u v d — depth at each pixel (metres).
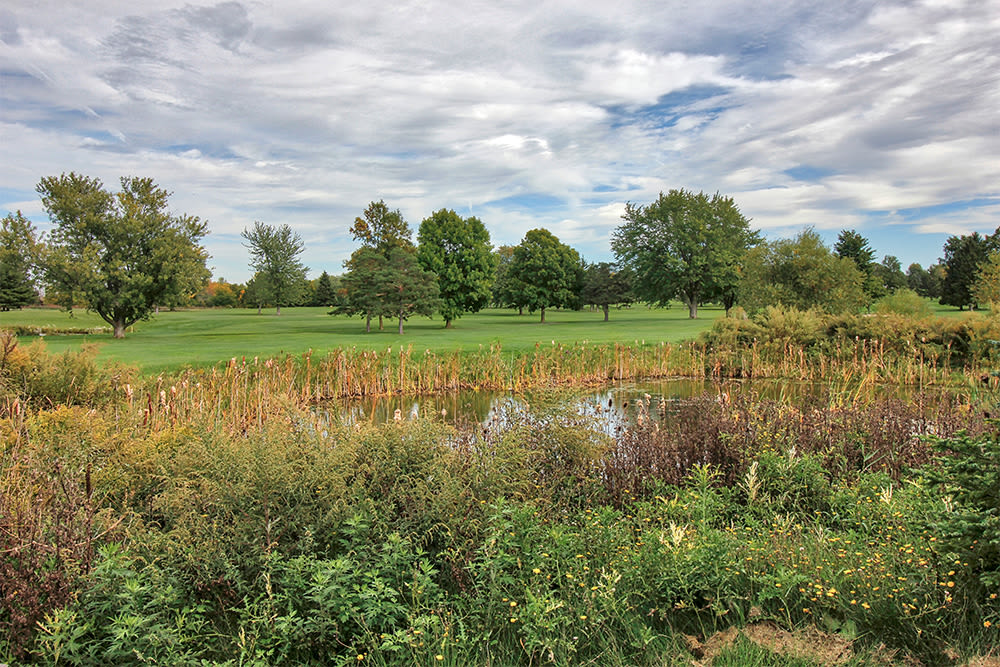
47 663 3.28
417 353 26.53
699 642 3.84
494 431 7.21
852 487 6.56
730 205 70.44
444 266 53.50
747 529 5.57
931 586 3.88
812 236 38.19
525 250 66.94
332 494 4.44
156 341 34.66
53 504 4.44
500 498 4.57
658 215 68.12
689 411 9.38
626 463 7.43
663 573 4.21
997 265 47.88
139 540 4.36
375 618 3.79
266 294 87.69
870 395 16.23
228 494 4.30
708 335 27.73
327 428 6.02
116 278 40.66
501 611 4.05
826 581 4.18
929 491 5.06
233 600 4.16
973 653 3.41
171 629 3.55
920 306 31.19
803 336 26.66
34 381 10.46
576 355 25.36
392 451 5.07
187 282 42.91
